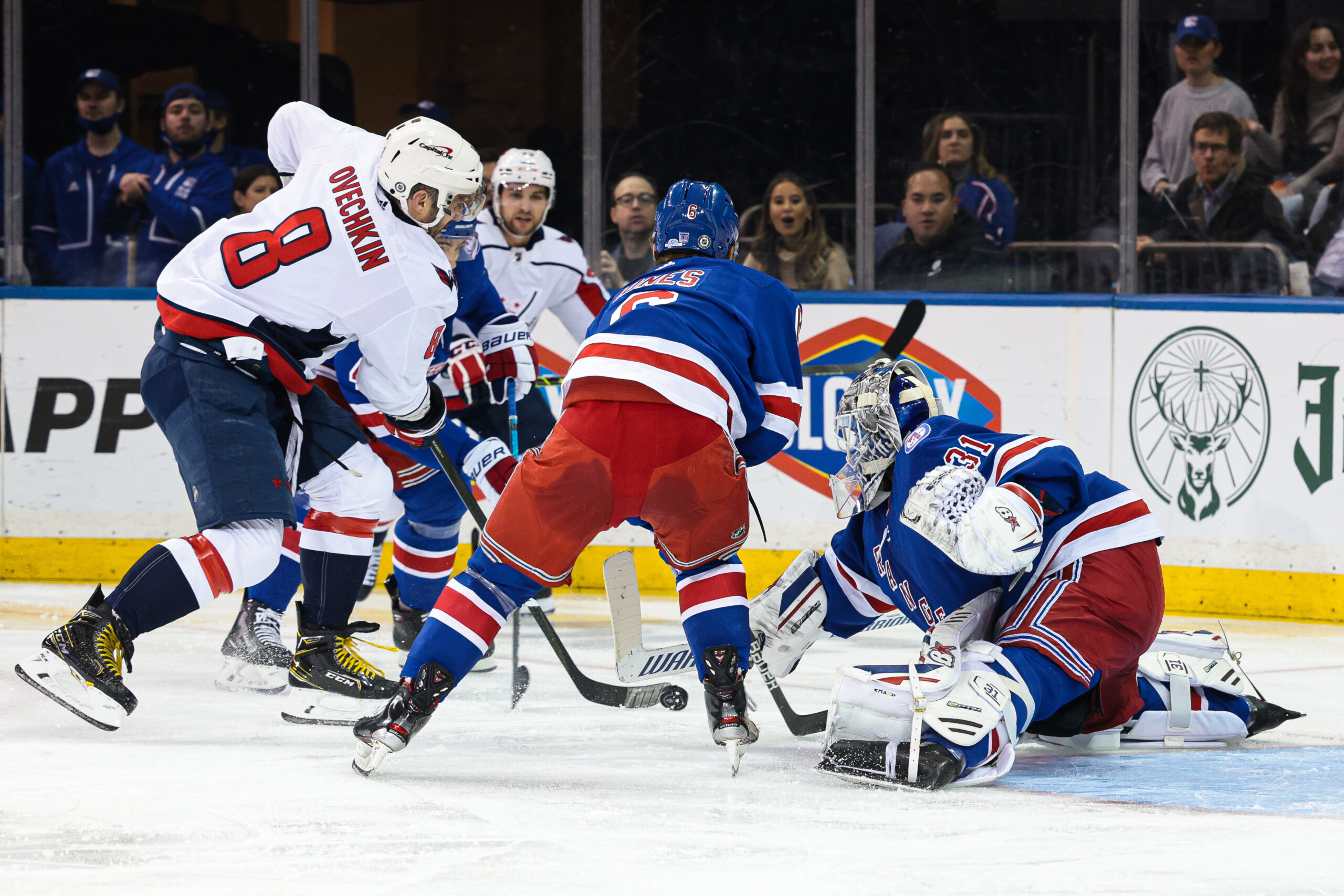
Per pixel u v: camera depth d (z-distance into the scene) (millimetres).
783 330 9961
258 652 12883
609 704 10953
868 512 10477
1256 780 9828
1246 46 20953
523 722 11773
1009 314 20609
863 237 22250
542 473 9344
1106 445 20328
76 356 21094
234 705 12242
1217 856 7824
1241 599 19422
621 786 9414
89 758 9930
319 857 7527
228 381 10836
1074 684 9898
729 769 10023
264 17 22312
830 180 22344
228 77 22328
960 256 22172
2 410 21125
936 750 9297
